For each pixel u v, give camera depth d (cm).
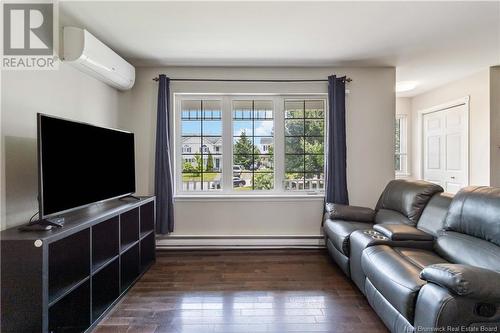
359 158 382
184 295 251
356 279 248
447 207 234
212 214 378
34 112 218
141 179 375
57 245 201
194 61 355
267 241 377
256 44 304
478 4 228
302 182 392
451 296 135
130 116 373
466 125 425
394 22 257
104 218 215
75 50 247
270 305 233
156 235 370
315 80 377
